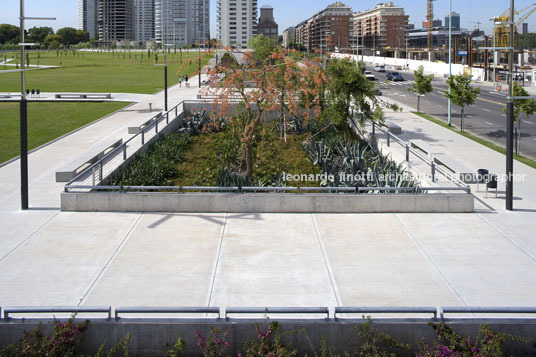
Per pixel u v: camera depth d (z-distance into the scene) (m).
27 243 10.41
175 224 11.67
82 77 69.00
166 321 6.86
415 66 85.75
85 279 8.77
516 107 20.50
